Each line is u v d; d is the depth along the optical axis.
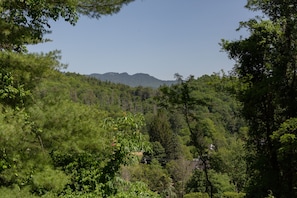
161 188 46.69
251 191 15.88
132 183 8.98
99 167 8.59
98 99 115.44
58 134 6.96
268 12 15.52
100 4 8.86
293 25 13.92
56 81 8.00
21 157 6.61
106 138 8.30
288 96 15.18
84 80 147.50
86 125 7.63
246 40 15.95
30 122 6.75
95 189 8.32
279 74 14.41
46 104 7.39
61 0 7.66
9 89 6.70
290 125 12.93
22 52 7.63
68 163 8.34
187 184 41.19
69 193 7.87
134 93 157.00
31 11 7.52
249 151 17.61
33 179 6.58
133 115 9.23
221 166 18.98
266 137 16.61
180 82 17.69
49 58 7.40
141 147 8.86
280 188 14.95
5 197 5.93
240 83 16.94
